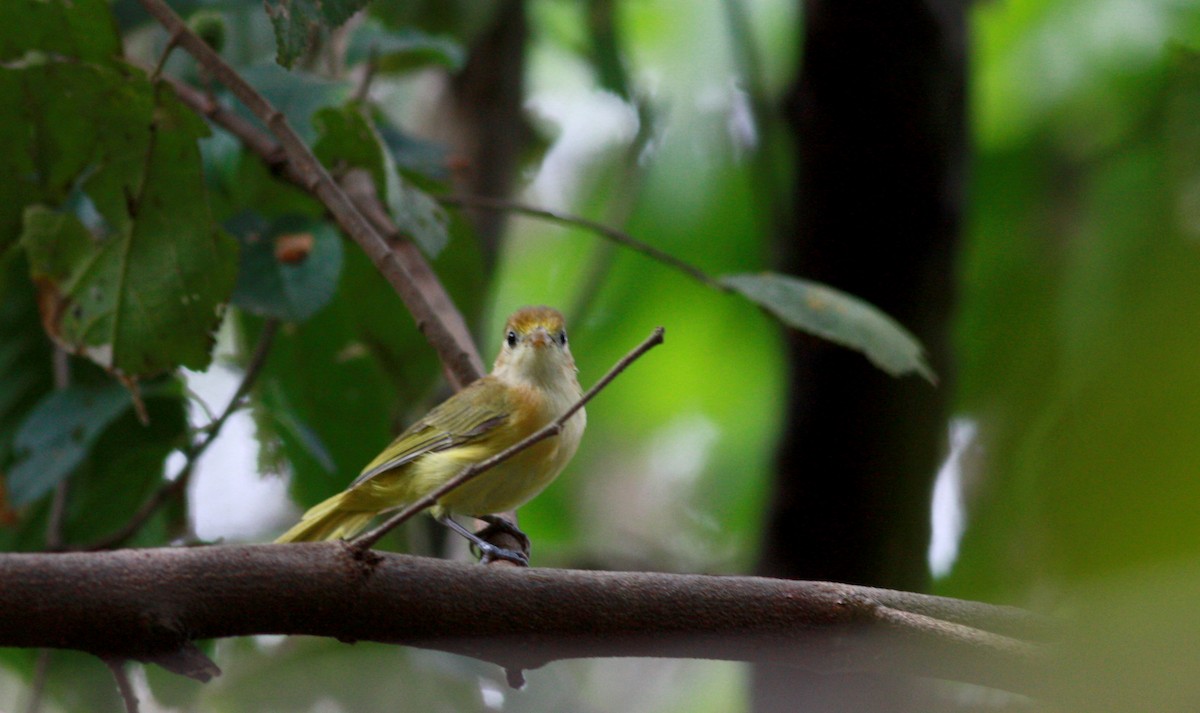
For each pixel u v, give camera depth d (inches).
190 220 318.3
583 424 376.8
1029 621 208.2
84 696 404.2
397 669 394.3
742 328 616.4
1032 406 212.1
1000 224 520.1
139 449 385.7
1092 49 526.3
